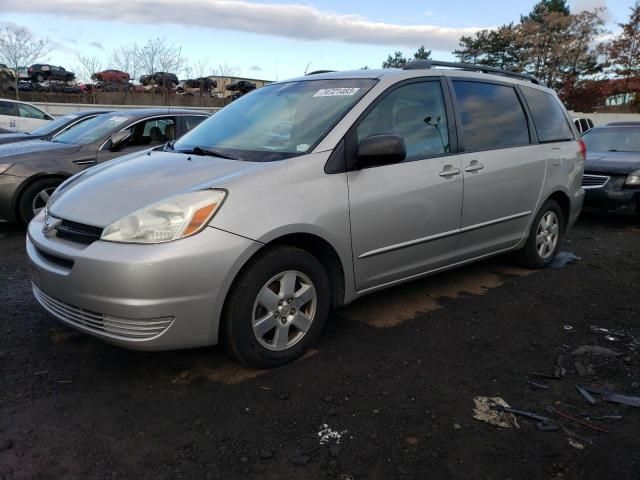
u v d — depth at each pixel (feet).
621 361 11.03
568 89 147.33
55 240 9.77
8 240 20.13
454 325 12.70
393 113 12.16
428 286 15.43
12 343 11.30
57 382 9.81
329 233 10.51
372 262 11.63
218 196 9.27
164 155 11.94
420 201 12.23
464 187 13.29
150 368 10.35
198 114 25.31
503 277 16.44
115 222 9.08
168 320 8.89
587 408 9.29
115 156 22.43
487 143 14.28
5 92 89.40
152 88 98.73
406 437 8.36
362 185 11.10
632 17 131.44
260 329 9.95
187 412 8.93
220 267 9.05
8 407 8.98
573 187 17.53
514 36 160.25
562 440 8.36
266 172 9.94
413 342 11.73
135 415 8.83
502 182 14.47
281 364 10.44
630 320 13.25
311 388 9.73
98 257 8.77
